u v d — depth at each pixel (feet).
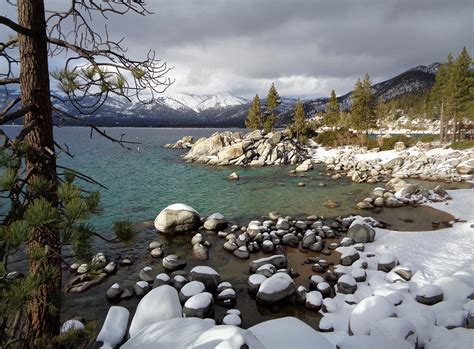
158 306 32.71
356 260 53.62
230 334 23.57
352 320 32.37
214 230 72.02
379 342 25.80
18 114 14.78
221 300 41.60
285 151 195.42
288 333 26.04
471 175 125.49
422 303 36.86
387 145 206.28
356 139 234.38
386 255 50.47
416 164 144.77
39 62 16.57
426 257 53.11
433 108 241.76
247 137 207.72
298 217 83.71
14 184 11.85
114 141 17.38
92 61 15.47
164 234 69.51
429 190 103.09
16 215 12.05
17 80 16.52
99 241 63.67
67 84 15.76
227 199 102.37
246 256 57.47
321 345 24.93
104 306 41.68
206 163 184.55
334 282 47.37
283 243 64.80
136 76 16.02
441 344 27.91
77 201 12.01
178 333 26.07
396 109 512.22
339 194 108.68
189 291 40.75
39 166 15.60
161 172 151.12
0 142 13.55
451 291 37.06
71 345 16.66
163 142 341.21
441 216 79.82
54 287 14.98
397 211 86.22
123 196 103.40
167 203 95.81
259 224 75.10
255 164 178.91
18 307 10.28
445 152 164.25
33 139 16.40
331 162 181.06
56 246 14.39
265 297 40.68
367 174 142.51
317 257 57.57
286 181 132.16
